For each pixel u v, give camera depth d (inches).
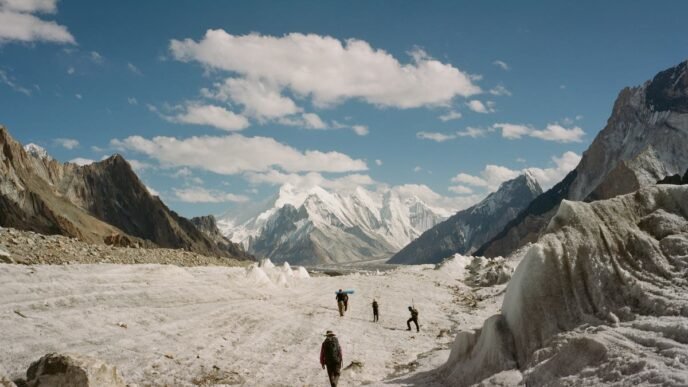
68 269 970.1
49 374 414.3
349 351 794.8
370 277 2031.3
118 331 684.1
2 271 842.2
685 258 481.7
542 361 458.0
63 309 728.3
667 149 6318.9
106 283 920.9
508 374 471.8
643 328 419.8
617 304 475.8
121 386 446.0
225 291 1161.4
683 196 556.4
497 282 1817.2
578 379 395.5
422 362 703.7
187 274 1202.0
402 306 1334.9
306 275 1994.3
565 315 497.4
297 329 908.0
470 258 2482.8
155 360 596.4
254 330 848.9
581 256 526.6
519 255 2321.6
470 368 538.9
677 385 320.5
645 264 499.5
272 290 1392.7
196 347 685.3
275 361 682.8
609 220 549.0
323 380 614.9
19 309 682.2
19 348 545.6
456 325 1083.3
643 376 350.0
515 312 527.2
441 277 2049.7
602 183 5733.3
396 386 565.6
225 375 589.6
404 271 2391.7
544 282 520.1
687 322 394.3
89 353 574.2
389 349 837.2
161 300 915.4
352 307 1284.4
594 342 417.1
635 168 5551.2
